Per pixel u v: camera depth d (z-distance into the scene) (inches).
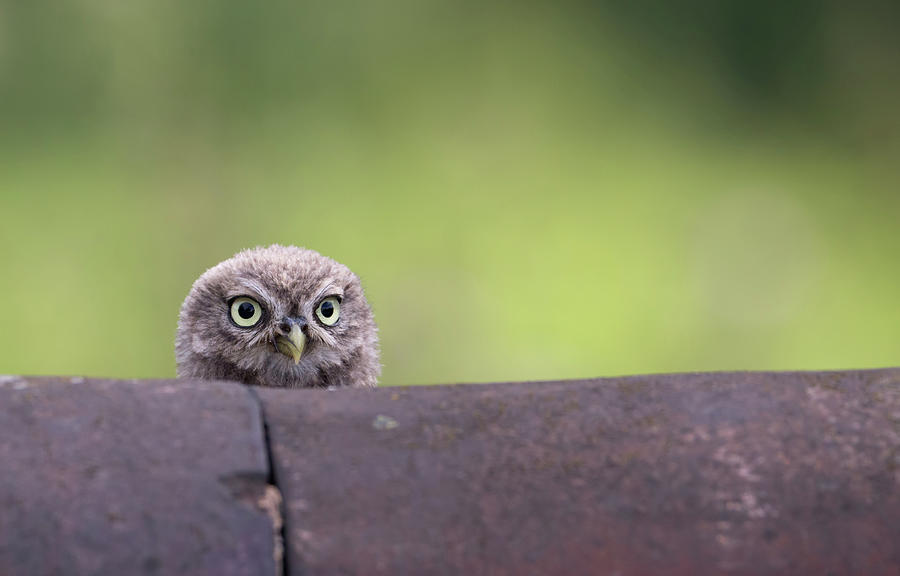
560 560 35.6
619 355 204.8
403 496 36.2
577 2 264.5
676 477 37.1
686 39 265.7
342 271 87.2
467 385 39.7
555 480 36.8
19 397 36.9
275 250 90.4
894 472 37.4
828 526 36.5
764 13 268.5
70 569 33.4
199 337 84.4
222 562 34.1
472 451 37.4
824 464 37.5
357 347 86.3
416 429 37.9
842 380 39.9
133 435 36.2
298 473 36.4
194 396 38.0
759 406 38.9
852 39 266.5
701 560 35.9
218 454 36.1
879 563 36.1
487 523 35.9
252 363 82.4
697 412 38.7
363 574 34.9
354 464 36.8
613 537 36.0
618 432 38.0
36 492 34.5
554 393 39.3
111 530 34.1
